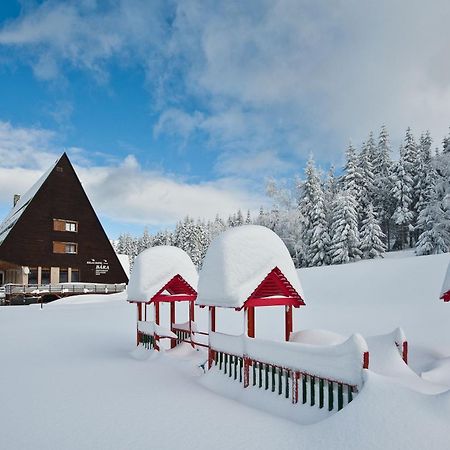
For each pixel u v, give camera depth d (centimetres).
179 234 9169
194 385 962
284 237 5509
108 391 895
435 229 4306
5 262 4244
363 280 2797
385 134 6072
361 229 5131
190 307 1491
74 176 4481
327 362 662
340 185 5834
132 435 616
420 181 5497
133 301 1526
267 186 5753
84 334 1903
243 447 559
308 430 591
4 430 648
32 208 4203
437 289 2256
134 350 1460
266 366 813
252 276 993
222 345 977
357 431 523
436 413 507
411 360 1148
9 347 1566
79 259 4416
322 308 2258
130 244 11594
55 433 630
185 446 569
